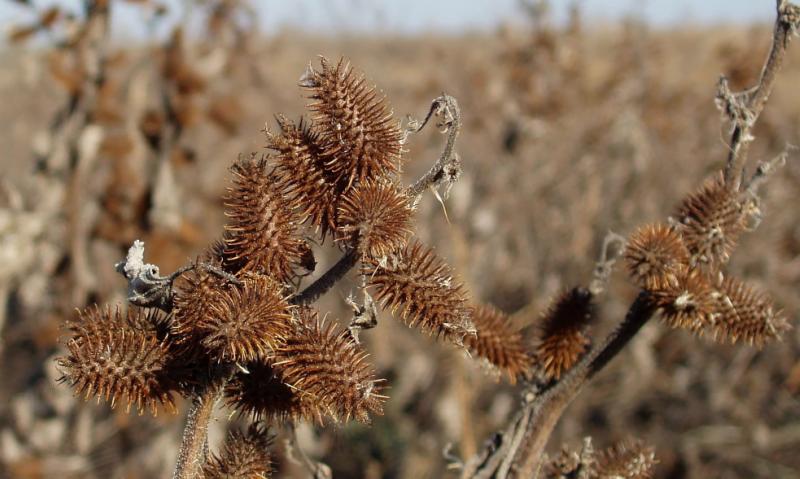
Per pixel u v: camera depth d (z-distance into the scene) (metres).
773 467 0.85
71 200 0.68
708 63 1.34
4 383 0.77
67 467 0.70
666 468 0.86
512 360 0.36
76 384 0.29
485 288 0.94
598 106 1.17
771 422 0.89
